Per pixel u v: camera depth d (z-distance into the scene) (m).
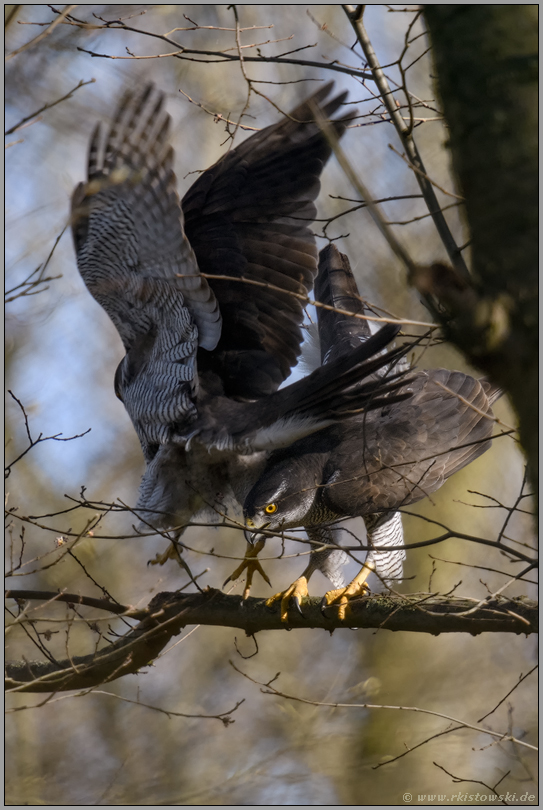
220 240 10.42
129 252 9.33
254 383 10.63
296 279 10.51
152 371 9.96
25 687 8.38
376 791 15.91
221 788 13.34
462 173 4.55
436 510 19.66
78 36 9.48
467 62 4.50
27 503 17.47
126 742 15.86
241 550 19.03
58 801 13.59
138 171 8.77
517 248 4.32
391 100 7.72
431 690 18.33
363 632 19.42
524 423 4.36
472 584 19.09
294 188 10.38
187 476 9.83
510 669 18.84
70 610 9.63
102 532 17.75
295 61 8.98
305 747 15.34
